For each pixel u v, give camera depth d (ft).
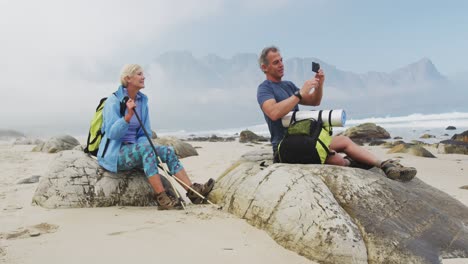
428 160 37.24
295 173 13.26
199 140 81.56
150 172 16.43
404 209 12.74
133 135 17.63
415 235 11.99
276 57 16.29
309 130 14.65
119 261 10.79
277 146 16.14
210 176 27.12
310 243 11.41
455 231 12.73
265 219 12.85
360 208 12.37
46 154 46.37
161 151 17.30
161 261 10.83
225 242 12.14
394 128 97.50
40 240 12.43
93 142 17.83
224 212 14.80
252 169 15.88
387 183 13.58
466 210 14.74
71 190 16.93
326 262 11.03
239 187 14.92
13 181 25.72
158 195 16.35
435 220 12.82
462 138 49.80
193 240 12.29
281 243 11.97
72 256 11.10
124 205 17.11
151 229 13.34
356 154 15.39
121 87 17.33
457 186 23.93
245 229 13.04
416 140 61.98
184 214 14.99
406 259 11.12
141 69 17.37
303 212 11.99
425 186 15.46
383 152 45.03
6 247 11.78
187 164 34.35
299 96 15.02
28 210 16.43
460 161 36.47
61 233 13.11
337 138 15.72
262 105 15.84
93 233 13.02
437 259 11.32
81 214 15.44
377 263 11.07
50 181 17.39
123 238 12.51
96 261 10.77
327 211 11.80
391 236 11.60
